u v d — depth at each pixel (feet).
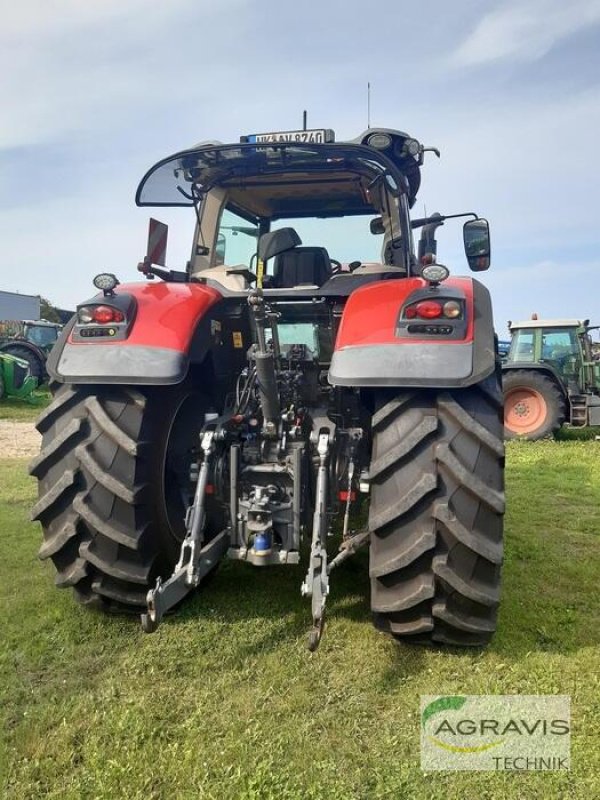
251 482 8.97
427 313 7.63
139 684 7.57
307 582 7.42
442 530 7.35
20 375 47.26
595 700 7.30
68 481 8.15
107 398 8.39
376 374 7.43
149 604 7.09
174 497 9.11
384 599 7.73
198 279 10.90
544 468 22.38
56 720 6.89
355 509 9.59
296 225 12.44
